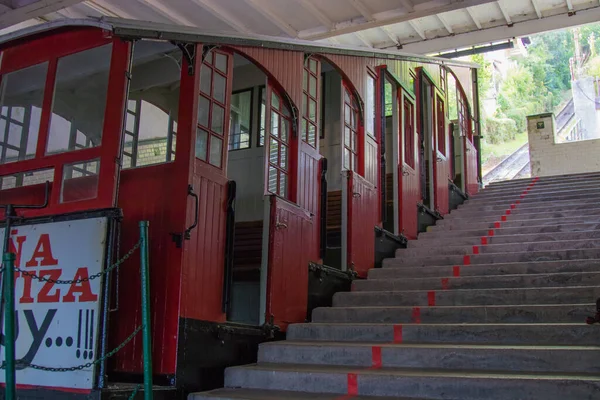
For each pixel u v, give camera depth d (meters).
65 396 3.36
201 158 4.20
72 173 3.86
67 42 4.13
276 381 3.99
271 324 4.75
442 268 6.15
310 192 5.65
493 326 4.28
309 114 5.78
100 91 3.96
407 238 7.66
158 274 3.90
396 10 8.23
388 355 4.11
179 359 3.75
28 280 3.71
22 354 3.61
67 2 6.50
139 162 4.68
